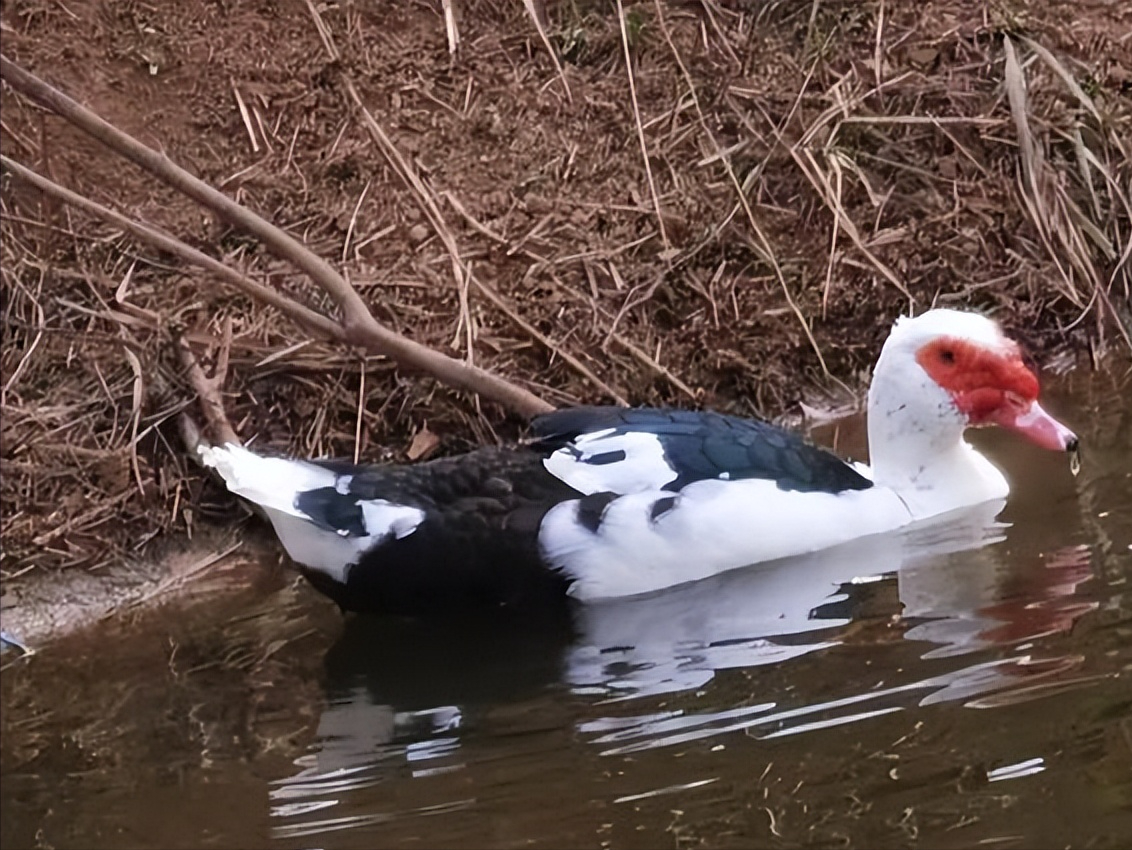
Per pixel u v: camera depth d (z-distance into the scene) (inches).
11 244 233.9
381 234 242.2
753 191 252.1
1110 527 170.4
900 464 184.1
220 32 267.3
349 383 218.8
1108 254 245.8
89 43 262.4
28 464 203.2
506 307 228.5
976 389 180.2
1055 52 274.7
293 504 166.6
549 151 257.8
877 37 275.0
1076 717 134.7
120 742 153.3
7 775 148.8
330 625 174.4
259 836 131.7
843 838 122.7
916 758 131.6
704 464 174.2
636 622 163.9
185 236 238.7
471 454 175.9
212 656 170.4
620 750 138.3
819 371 230.2
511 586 169.2
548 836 126.3
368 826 130.7
